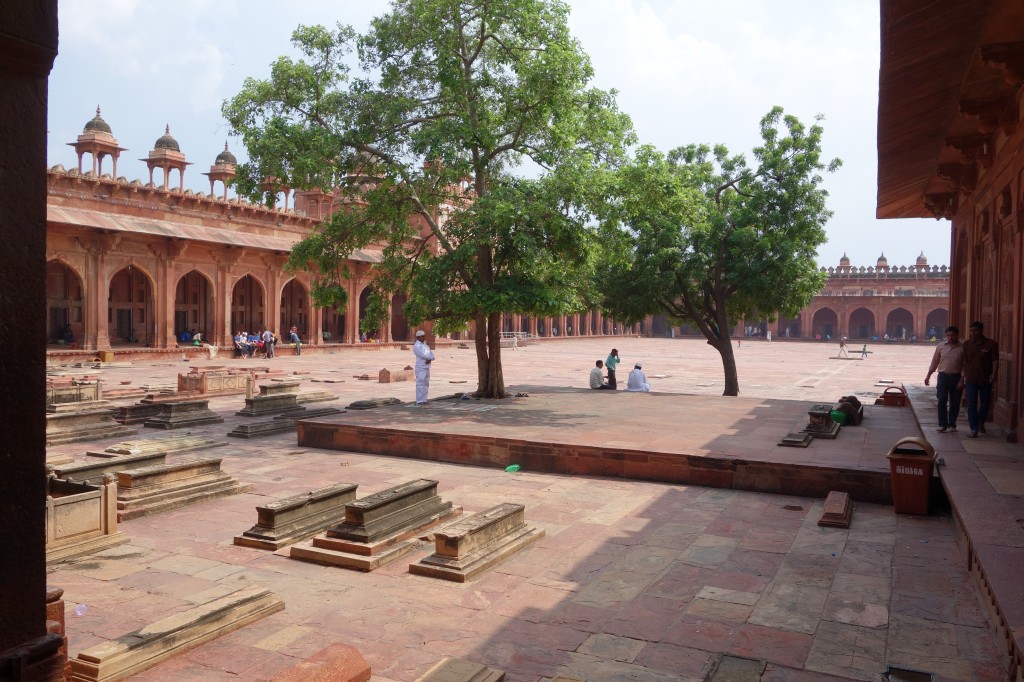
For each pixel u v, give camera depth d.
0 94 1.92
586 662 3.89
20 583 2.02
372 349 37.97
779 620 4.43
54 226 24.47
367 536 5.50
